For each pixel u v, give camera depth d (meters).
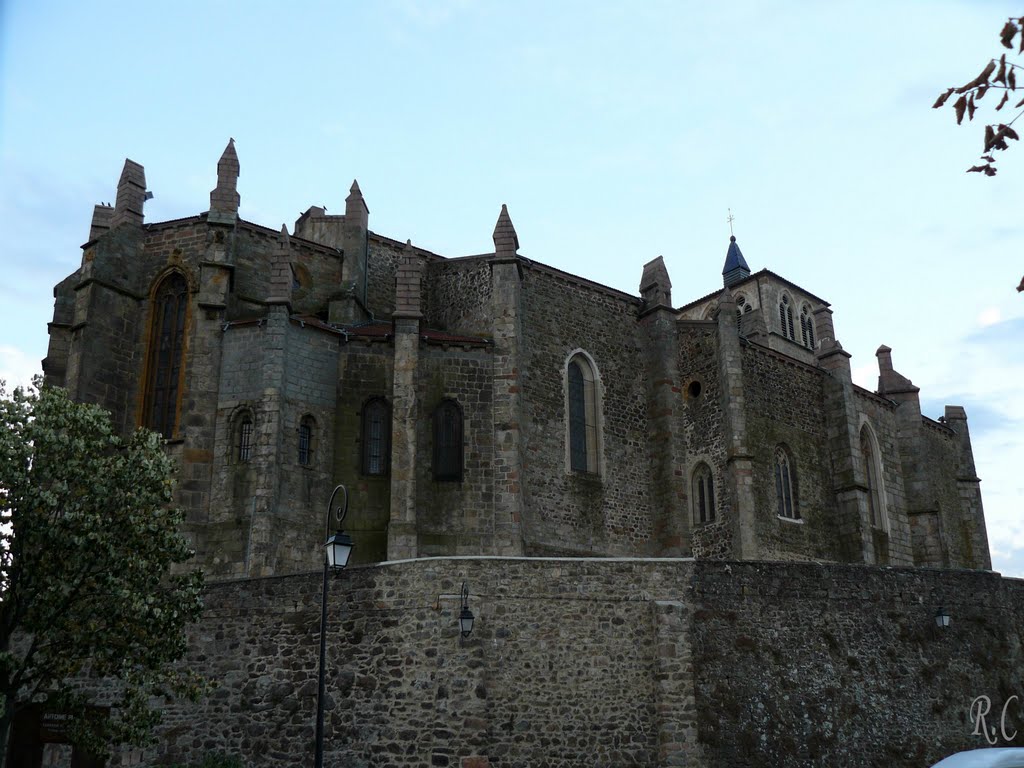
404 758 23.31
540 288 42.44
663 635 24.61
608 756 23.78
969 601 28.89
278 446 34.53
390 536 34.56
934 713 26.73
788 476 46.06
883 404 53.28
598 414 42.69
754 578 26.44
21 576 22.50
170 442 35.50
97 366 36.78
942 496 57.50
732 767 23.97
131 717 22.34
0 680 22.12
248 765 24.11
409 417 35.91
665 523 42.50
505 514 36.78
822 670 25.97
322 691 20.61
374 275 45.44
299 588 25.59
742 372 44.69
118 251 38.31
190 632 25.62
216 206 38.75
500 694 23.97
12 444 22.53
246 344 36.19
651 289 45.78
